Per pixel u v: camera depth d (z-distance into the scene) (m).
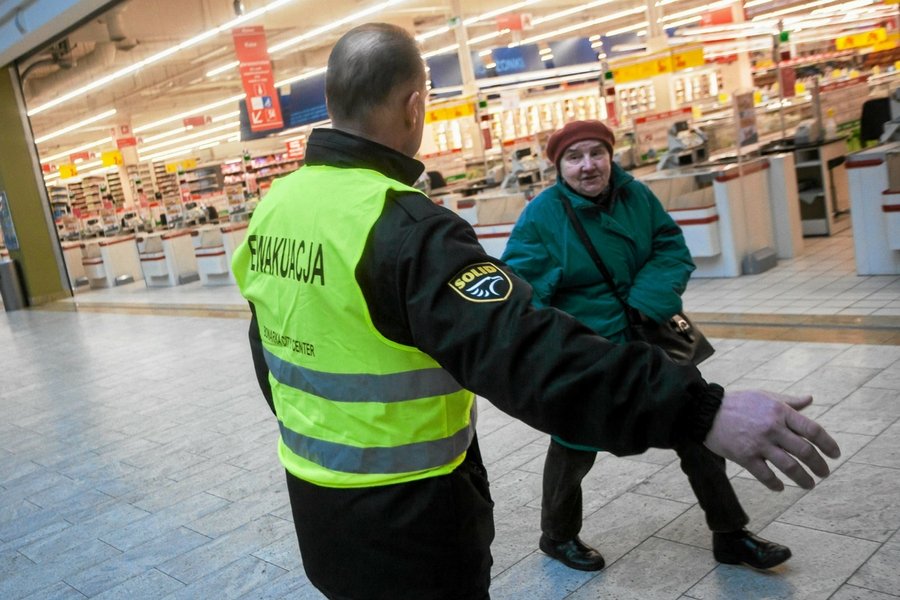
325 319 1.24
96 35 12.80
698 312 5.78
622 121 14.21
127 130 21.36
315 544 1.35
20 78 13.62
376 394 1.22
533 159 10.08
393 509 1.25
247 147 17.86
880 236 5.86
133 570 3.15
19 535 3.71
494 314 1.03
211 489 3.91
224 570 3.02
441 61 15.74
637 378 0.94
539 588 2.51
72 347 8.88
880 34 17.34
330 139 1.29
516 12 19.06
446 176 14.28
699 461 2.29
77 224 17.70
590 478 3.27
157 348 7.93
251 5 12.84
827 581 2.28
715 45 14.88
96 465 4.58
